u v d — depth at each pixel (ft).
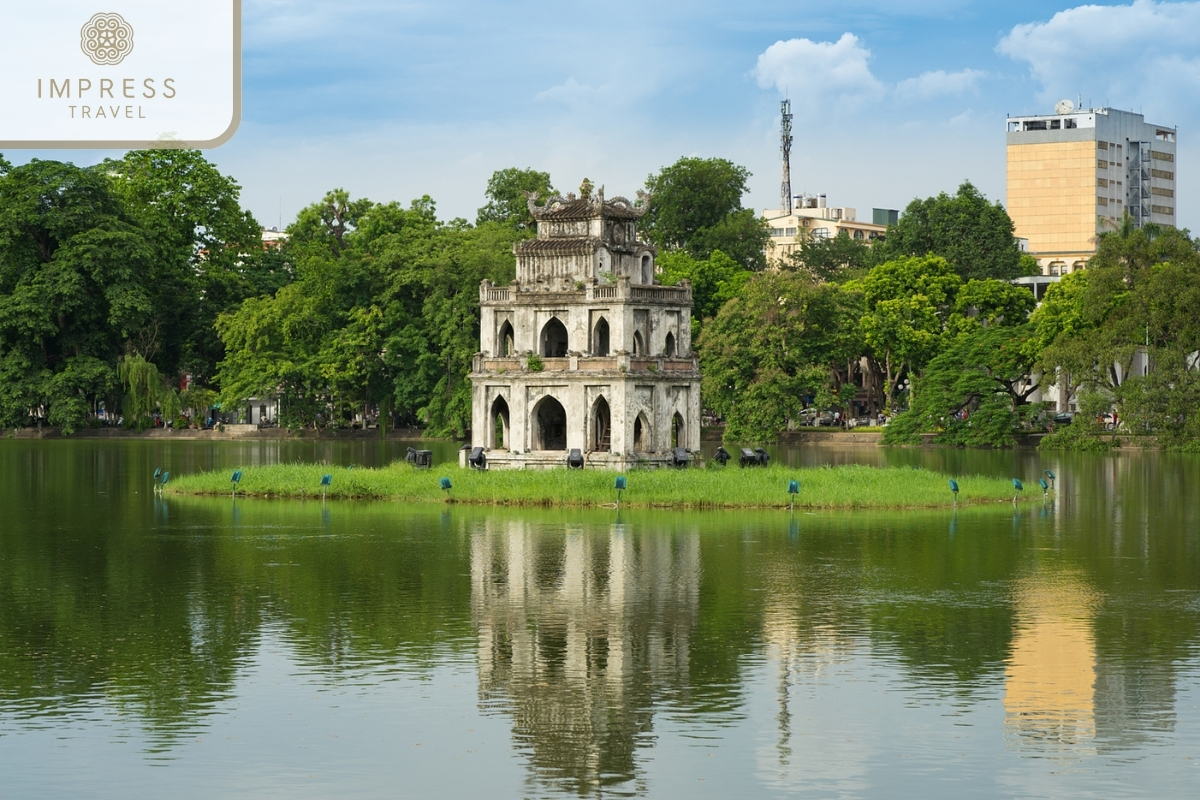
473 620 206.18
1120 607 215.72
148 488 394.93
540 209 407.03
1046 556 262.67
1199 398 552.41
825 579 237.45
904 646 191.42
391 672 179.32
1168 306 561.43
